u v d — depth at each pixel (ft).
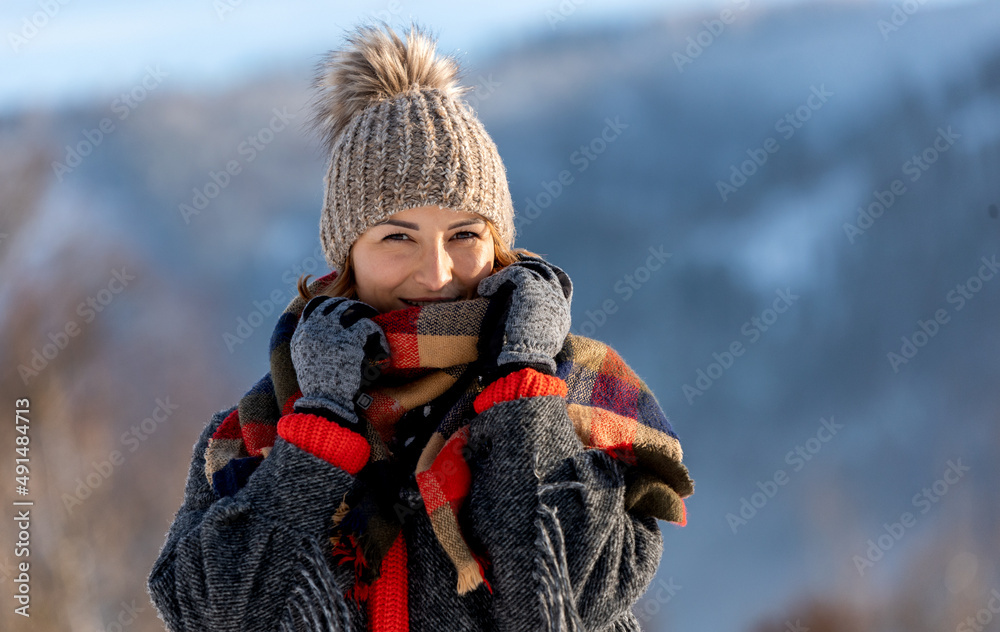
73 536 62.69
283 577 7.93
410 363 8.95
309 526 8.05
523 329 8.45
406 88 10.14
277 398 9.49
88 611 59.77
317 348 8.54
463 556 7.98
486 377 8.58
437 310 8.98
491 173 9.73
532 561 7.75
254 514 8.14
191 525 8.89
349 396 8.45
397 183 9.29
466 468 8.61
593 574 7.98
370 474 8.45
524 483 7.98
